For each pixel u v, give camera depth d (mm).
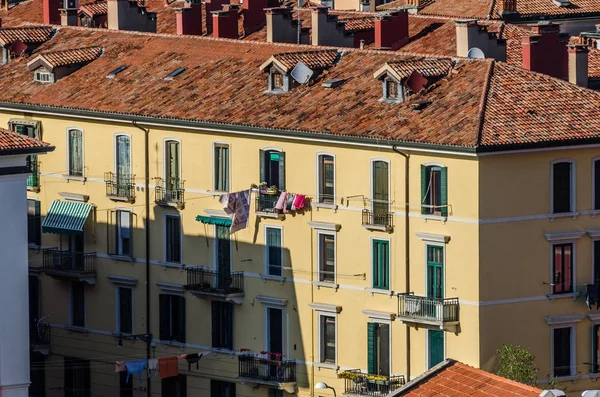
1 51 150500
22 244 118688
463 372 109312
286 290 129125
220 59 139250
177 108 134250
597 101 124188
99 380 140500
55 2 165875
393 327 123438
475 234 118875
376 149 122938
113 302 139125
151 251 136500
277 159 128875
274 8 150250
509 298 120250
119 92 139250
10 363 118938
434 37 146500
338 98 128375
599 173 122750
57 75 144000
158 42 144875
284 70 131250
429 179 120875
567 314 122312
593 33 155750
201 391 134250
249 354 130875
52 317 142875
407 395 108125
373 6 176750
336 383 126812
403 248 122438
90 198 139875
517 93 123250
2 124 144625
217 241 132875
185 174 134250
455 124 120125
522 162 119812
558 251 121938
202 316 133750
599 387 123625
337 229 125875
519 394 106125
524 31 145750
